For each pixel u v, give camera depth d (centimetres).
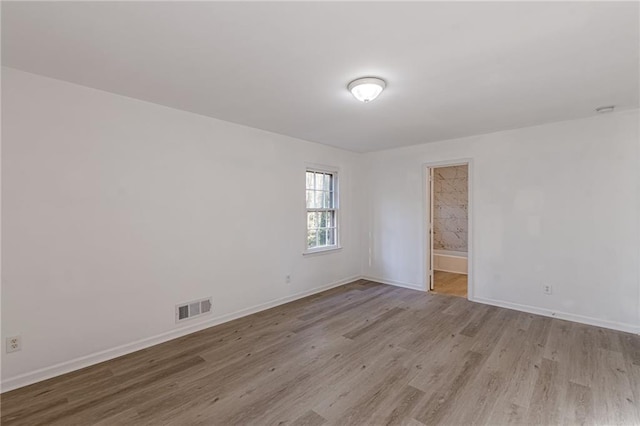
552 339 309
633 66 221
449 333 325
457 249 673
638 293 322
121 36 183
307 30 176
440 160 462
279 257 423
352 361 267
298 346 297
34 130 233
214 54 205
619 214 330
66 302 249
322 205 506
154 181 300
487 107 309
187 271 325
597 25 171
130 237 284
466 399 213
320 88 261
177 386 231
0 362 221
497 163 409
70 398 216
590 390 222
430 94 273
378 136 434
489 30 176
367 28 174
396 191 516
